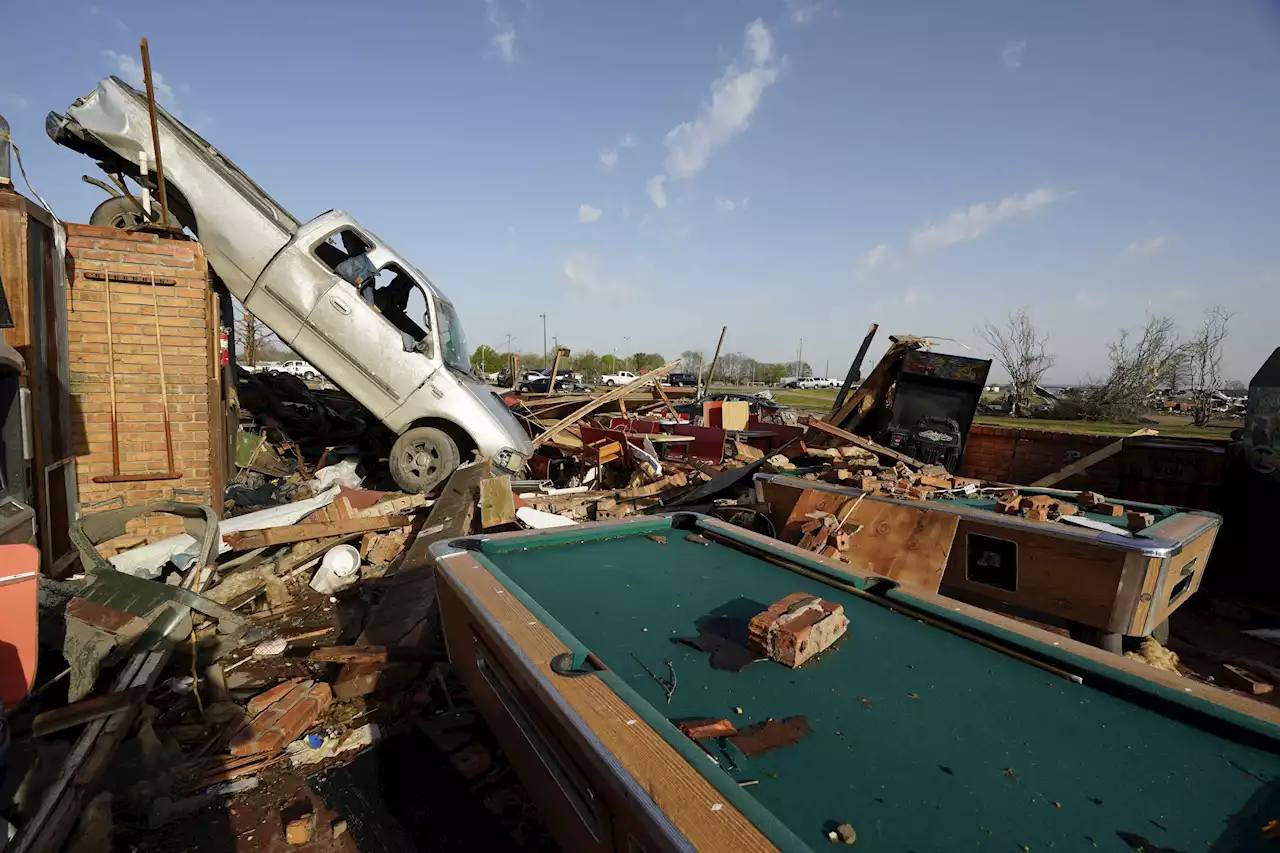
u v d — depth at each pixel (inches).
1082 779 58.6
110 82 270.2
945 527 160.4
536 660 71.7
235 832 99.9
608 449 367.9
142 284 211.6
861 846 49.1
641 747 55.1
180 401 218.7
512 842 99.0
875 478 198.5
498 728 89.0
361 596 196.9
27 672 93.5
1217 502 224.1
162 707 132.0
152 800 104.3
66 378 192.2
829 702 70.6
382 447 371.9
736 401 538.0
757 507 219.3
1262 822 52.9
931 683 75.5
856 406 334.0
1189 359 920.9
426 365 291.9
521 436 319.6
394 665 140.2
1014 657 81.8
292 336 287.4
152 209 279.9
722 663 78.7
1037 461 293.7
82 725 107.3
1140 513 147.4
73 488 194.2
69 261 199.8
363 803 107.0
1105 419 928.9
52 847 81.7
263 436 346.0
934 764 60.1
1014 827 52.0
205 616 157.3
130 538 208.5
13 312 160.6
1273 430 202.5
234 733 122.3
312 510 235.0
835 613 85.4
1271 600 203.6
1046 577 143.9
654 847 47.7
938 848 49.4
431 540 193.3
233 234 278.8
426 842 98.9
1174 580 138.2
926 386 327.0
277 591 193.5
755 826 45.5
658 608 95.8
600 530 133.1
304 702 131.2
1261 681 156.6
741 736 63.2
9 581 91.6
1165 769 60.2
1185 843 50.6
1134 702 72.0
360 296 288.7
